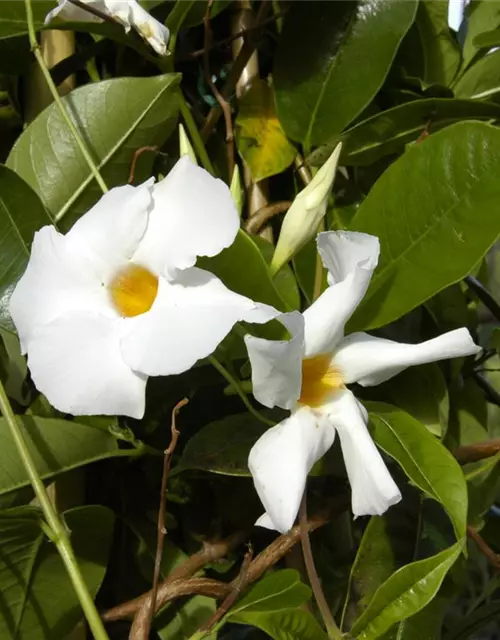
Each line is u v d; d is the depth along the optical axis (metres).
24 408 0.35
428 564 0.28
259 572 0.31
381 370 0.28
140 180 0.35
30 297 0.27
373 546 0.34
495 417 0.62
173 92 0.34
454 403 0.39
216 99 0.37
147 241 0.27
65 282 0.28
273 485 0.26
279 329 0.30
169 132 0.35
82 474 0.35
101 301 0.28
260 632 0.38
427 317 0.39
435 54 0.40
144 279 0.28
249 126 0.37
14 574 0.31
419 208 0.31
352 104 0.37
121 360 0.27
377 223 0.32
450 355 0.28
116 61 0.38
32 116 0.37
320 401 0.28
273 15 0.38
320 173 0.30
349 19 0.37
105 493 0.36
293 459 0.26
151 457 0.36
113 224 0.28
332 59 0.37
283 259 0.31
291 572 0.30
